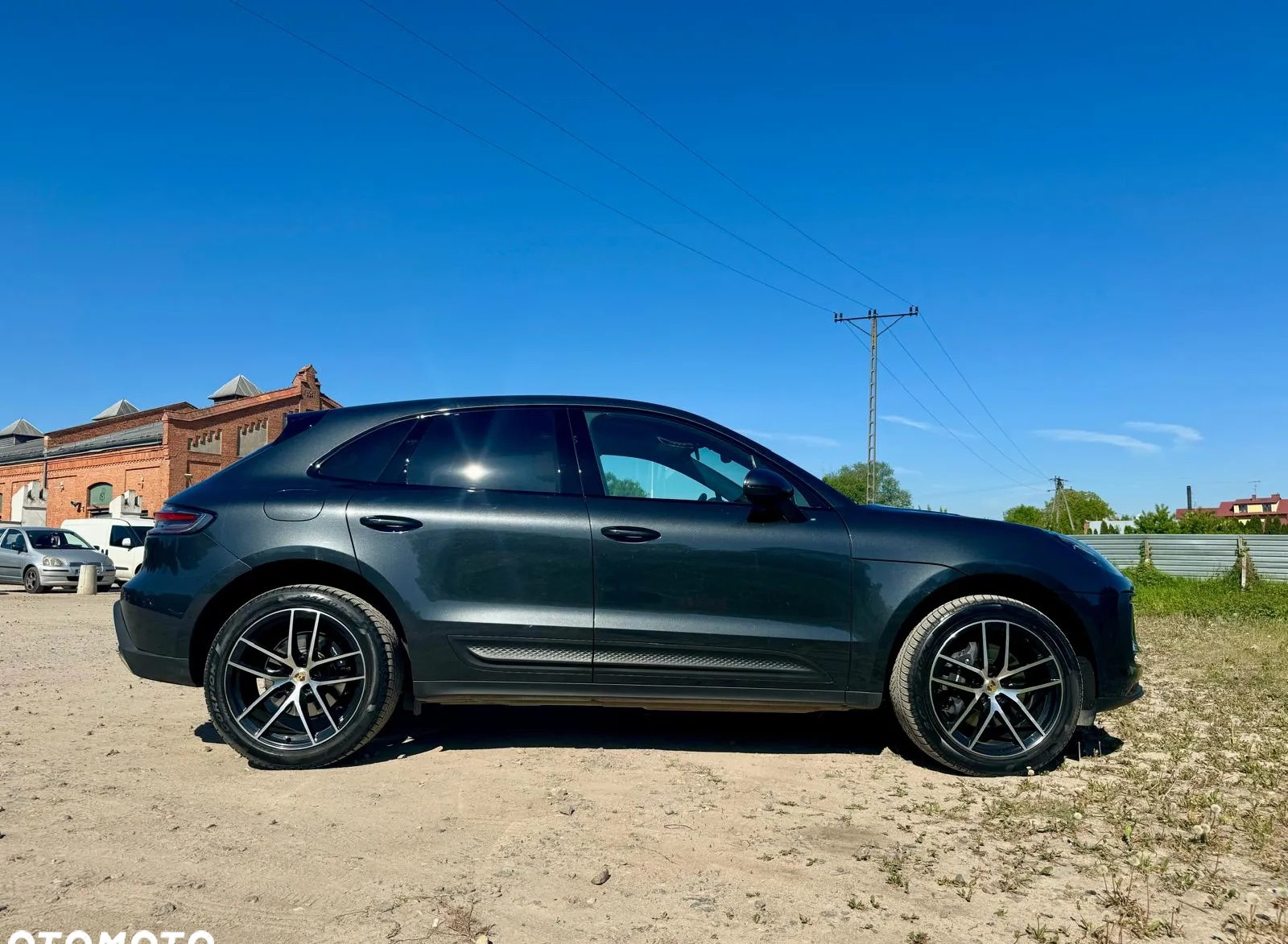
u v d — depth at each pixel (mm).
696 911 2400
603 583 3812
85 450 39656
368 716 3701
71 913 2297
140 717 4746
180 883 2508
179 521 3895
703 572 3828
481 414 4164
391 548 3807
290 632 3732
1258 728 4781
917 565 3885
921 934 2287
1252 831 3086
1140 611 14453
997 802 3393
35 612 13328
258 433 38594
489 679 3805
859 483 49469
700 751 4094
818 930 2307
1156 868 2740
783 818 3172
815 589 3844
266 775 3598
